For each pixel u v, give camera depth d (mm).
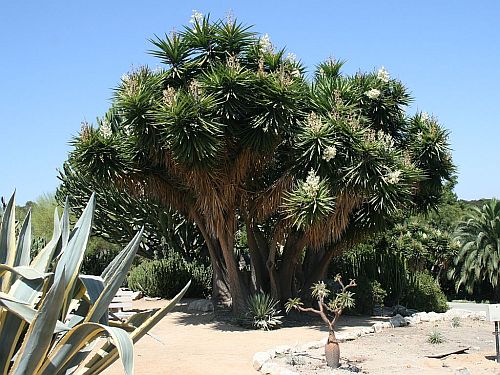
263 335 11227
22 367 2775
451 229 37906
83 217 3314
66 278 3133
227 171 12430
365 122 13703
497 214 32156
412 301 17094
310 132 11805
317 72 14766
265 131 11422
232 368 8047
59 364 2928
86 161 12359
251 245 13570
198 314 14383
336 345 7973
